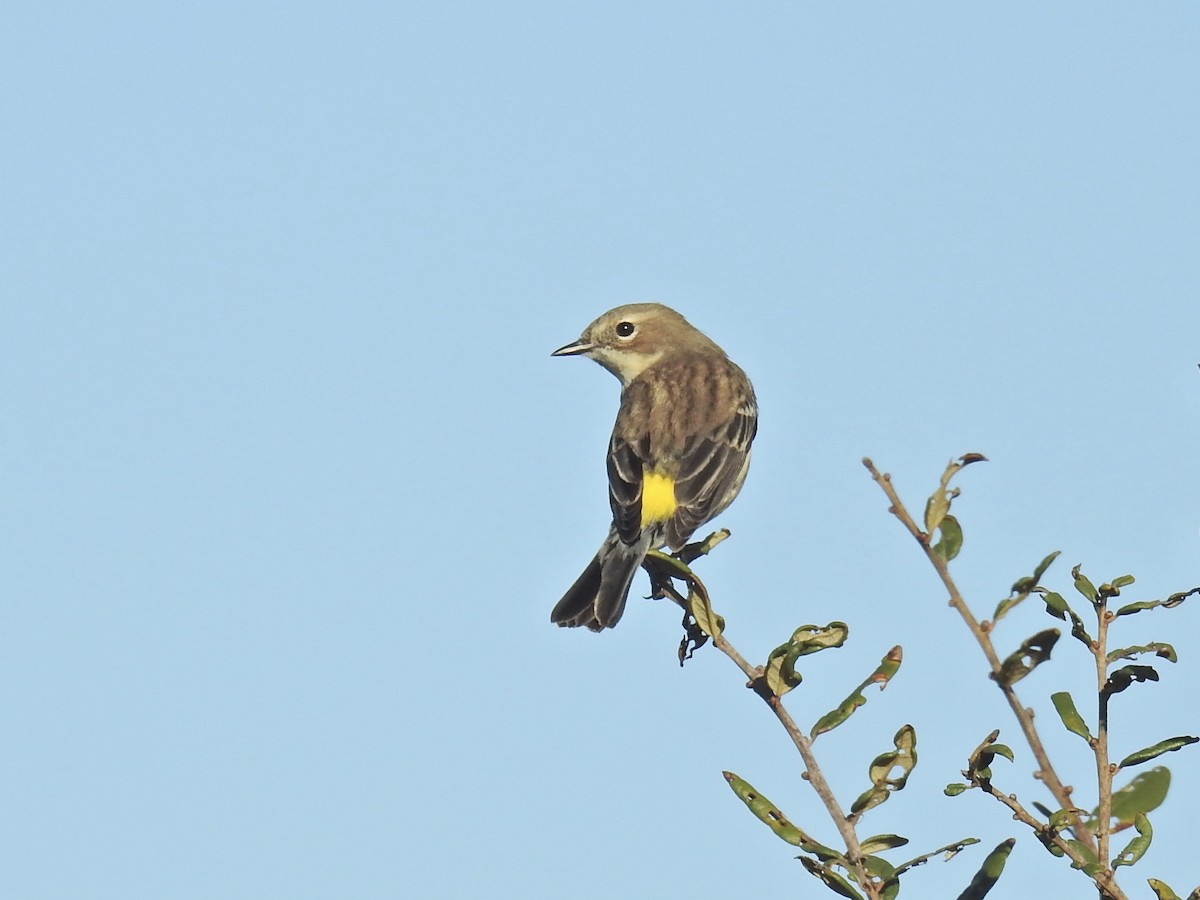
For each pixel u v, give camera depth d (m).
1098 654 9.15
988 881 9.05
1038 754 8.77
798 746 9.59
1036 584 8.78
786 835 9.22
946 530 9.12
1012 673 8.65
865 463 9.09
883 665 9.59
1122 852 8.95
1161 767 9.24
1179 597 9.05
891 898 9.20
